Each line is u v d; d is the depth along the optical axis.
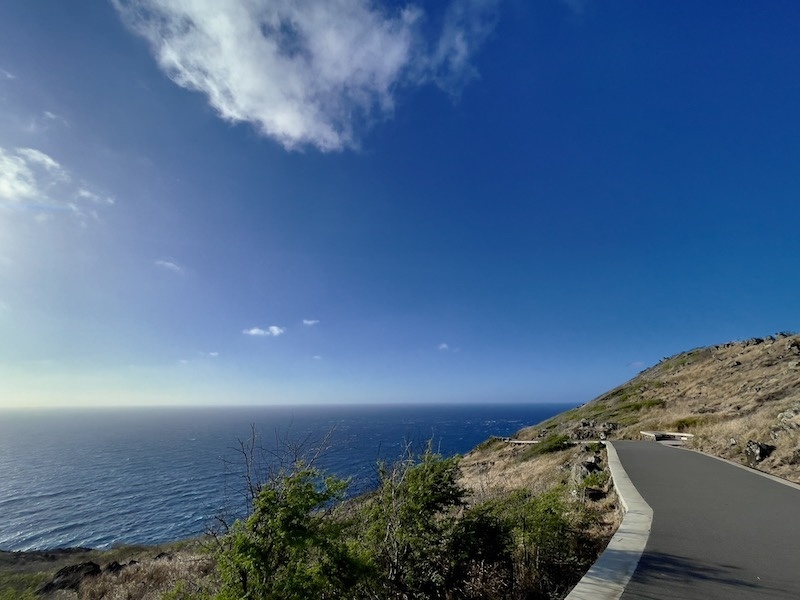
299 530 5.07
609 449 18.30
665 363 69.00
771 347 41.00
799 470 11.71
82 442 168.75
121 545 35.22
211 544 5.41
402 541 6.67
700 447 18.28
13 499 69.44
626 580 4.70
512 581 6.78
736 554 5.57
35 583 16.95
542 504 7.81
